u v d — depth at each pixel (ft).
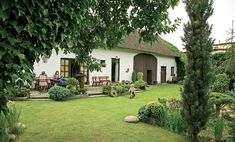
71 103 45.50
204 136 26.63
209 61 24.67
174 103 36.99
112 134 27.04
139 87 74.33
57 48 9.42
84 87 62.44
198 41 24.39
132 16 15.53
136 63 90.94
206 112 24.80
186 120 25.27
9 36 7.63
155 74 101.14
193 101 24.70
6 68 7.51
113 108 42.24
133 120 32.12
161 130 29.25
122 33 16.58
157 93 68.54
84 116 35.09
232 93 26.61
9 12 7.29
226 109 33.24
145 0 14.94
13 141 22.76
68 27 9.25
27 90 46.42
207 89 24.72
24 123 29.63
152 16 14.96
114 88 61.57
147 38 15.47
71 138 25.18
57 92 47.47
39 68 59.21
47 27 8.42
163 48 108.78
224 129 26.81
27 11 7.86
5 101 7.89
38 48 8.48
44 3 8.10
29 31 7.79
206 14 24.50
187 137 26.84
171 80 109.50
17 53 7.55
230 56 40.88
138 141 25.14
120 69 83.10
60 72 64.08
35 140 23.97
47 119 32.32
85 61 18.66
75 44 15.42
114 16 16.22
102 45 17.78
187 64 25.17
